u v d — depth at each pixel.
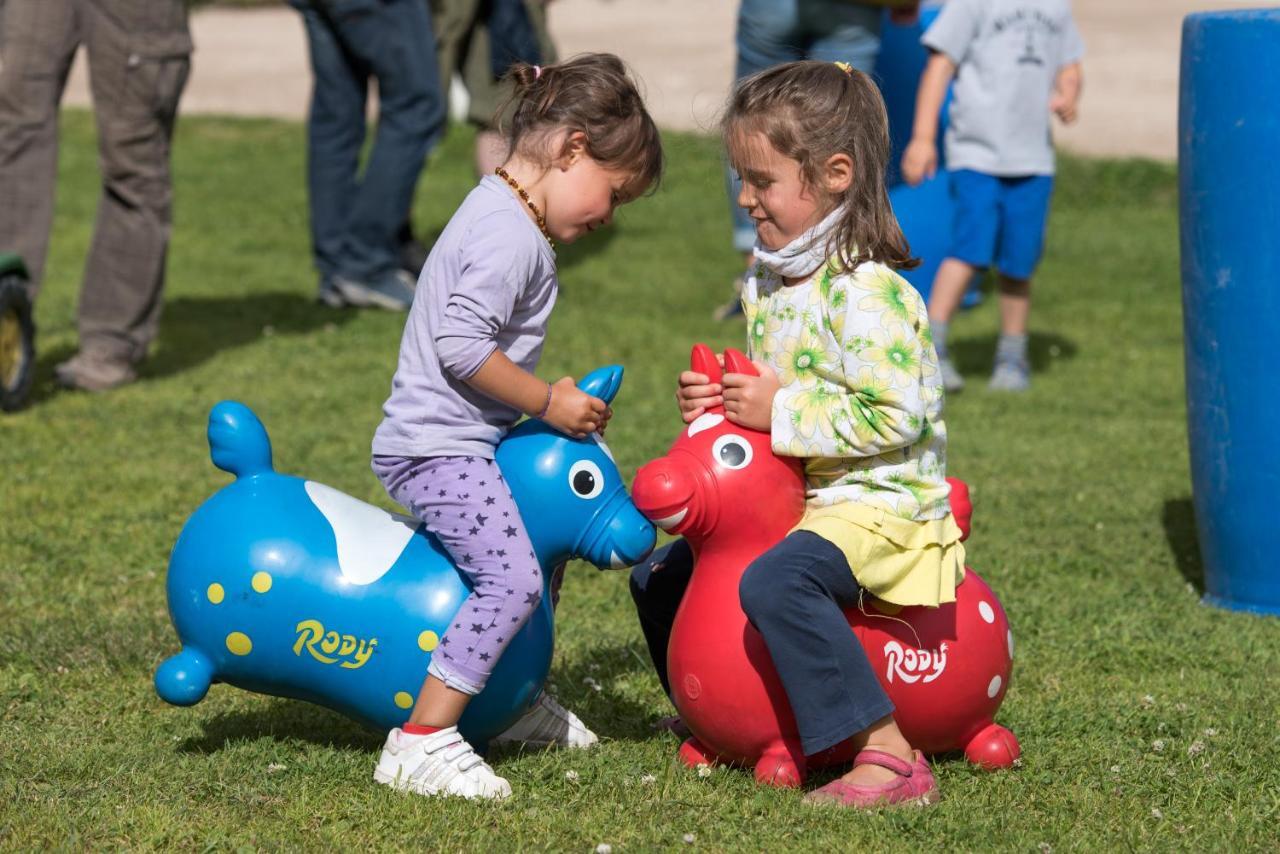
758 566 3.66
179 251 12.43
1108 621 5.33
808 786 3.88
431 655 3.79
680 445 3.89
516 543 3.76
